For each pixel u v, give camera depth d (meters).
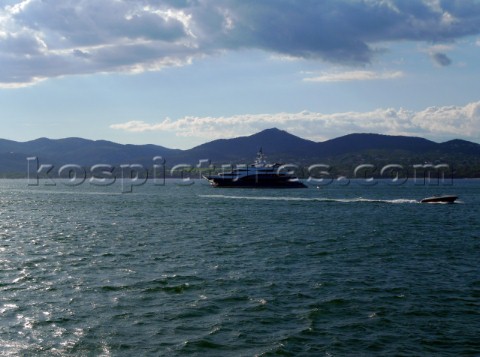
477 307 35.53
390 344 29.03
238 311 34.44
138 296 37.84
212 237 69.88
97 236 70.69
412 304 36.16
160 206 137.25
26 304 35.69
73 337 29.70
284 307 35.38
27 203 152.88
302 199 166.25
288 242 64.88
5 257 53.22
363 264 50.16
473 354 27.73
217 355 27.41
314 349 28.30
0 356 27.08
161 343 28.94
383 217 101.69
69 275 44.44
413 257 54.22
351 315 33.78
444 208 125.50
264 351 27.92
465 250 58.91
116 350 27.98
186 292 39.00
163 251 57.44
